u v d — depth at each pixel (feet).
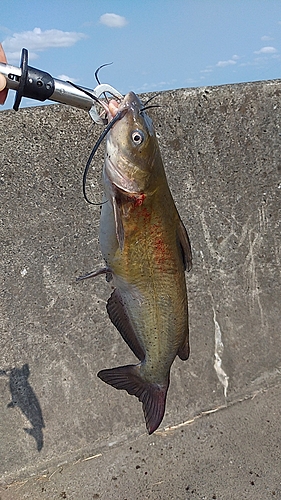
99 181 3.27
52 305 3.33
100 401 3.45
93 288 3.40
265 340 3.76
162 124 3.28
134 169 2.14
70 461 3.33
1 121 3.04
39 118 3.10
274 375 3.76
